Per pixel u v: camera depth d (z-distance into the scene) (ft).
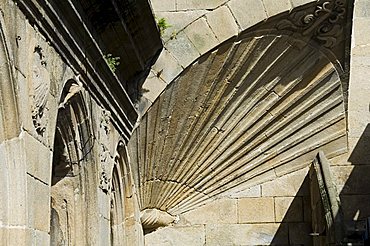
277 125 43.50
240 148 43.65
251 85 41.06
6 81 18.74
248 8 38.42
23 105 19.56
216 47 37.96
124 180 37.91
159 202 43.78
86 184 28.94
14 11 19.02
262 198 45.29
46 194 21.77
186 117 40.29
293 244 44.80
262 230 44.96
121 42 32.01
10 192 19.21
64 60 23.76
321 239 39.86
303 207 45.16
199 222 44.96
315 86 42.70
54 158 27.84
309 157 45.37
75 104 26.48
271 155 44.65
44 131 21.54
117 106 32.83
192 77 38.52
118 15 28.96
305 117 43.75
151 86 37.40
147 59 37.06
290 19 39.17
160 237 44.73
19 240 19.13
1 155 19.19
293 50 40.78
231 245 44.88
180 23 38.01
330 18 39.93
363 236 33.68
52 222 28.45
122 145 35.65
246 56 39.37
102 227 30.83
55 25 22.15
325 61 42.04
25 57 19.85
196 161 42.98
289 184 45.42
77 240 28.66
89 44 25.86
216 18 38.11
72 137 27.37
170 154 41.55
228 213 45.11
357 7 46.32
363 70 46.14
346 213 44.75
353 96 45.73
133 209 39.06
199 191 44.73
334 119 44.52
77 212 28.76
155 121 38.50
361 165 45.21
